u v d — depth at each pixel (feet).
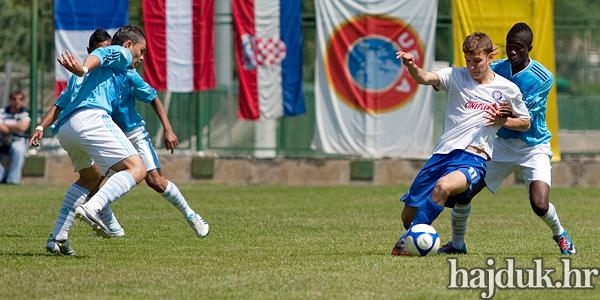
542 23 242.78
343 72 249.14
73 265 109.70
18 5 289.74
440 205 113.19
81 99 115.55
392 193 230.89
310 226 159.43
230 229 153.58
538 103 120.06
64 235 117.91
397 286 94.89
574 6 249.34
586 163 251.19
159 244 132.26
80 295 90.99
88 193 120.57
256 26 248.11
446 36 248.32
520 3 242.99
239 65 249.14
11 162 252.42
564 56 250.16
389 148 250.57
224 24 250.57
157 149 254.47
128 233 146.20
